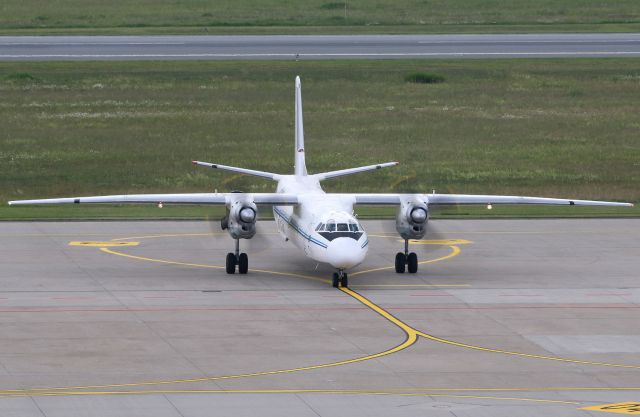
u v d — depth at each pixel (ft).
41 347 362.33
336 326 400.06
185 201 501.15
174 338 378.12
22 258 540.11
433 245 594.65
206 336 381.81
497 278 502.79
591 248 588.50
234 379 326.65
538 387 321.93
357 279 498.69
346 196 508.12
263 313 420.77
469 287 479.41
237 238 495.41
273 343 372.99
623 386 323.98
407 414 292.61
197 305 434.30
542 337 386.32
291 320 409.08
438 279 499.92
